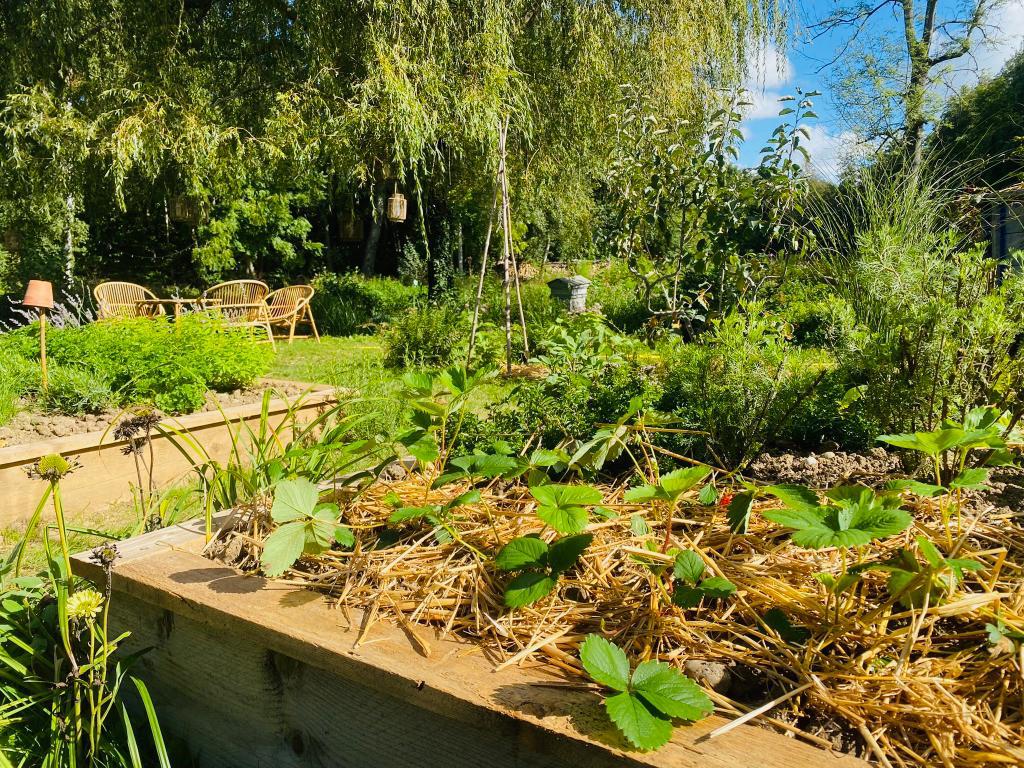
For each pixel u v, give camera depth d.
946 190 2.74
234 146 8.66
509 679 0.90
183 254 14.66
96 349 4.29
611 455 1.51
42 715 1.39
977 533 1.19
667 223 6.14
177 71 8.35
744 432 2.08
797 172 5.19
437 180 11.22
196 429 3.69
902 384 1.85
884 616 0.90
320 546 1.17
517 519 1.28
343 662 0.96
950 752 0.73
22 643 1.38
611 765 0.74
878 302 2.05
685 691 0.78
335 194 11.87
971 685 0.82
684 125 6.28
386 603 1.12
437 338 7.23
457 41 7.51
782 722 0.80
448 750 0.93
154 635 1.31
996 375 1.77
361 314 11.59
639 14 8.58
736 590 0.97
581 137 9.35
